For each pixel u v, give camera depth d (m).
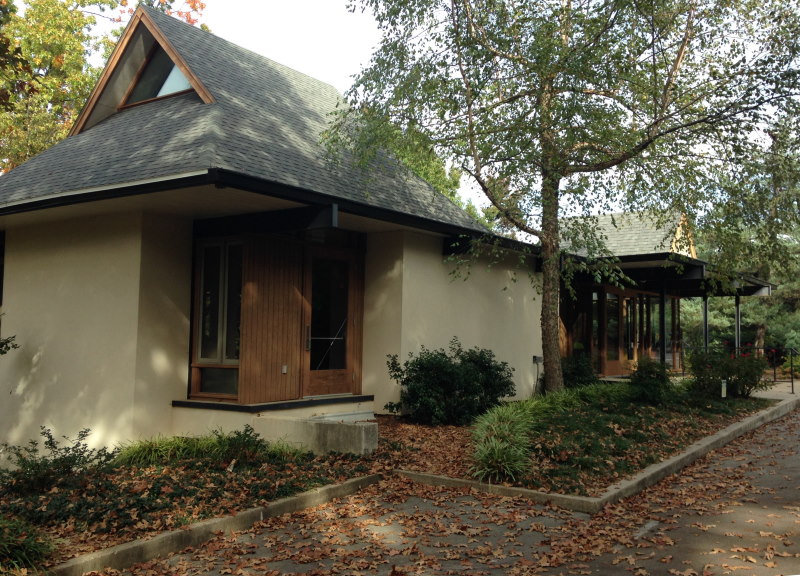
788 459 8.91
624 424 9.61
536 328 14.69
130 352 9.13
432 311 11.74
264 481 6.80
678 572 4.87
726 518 6.24
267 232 9.20
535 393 14.48
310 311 10.30
